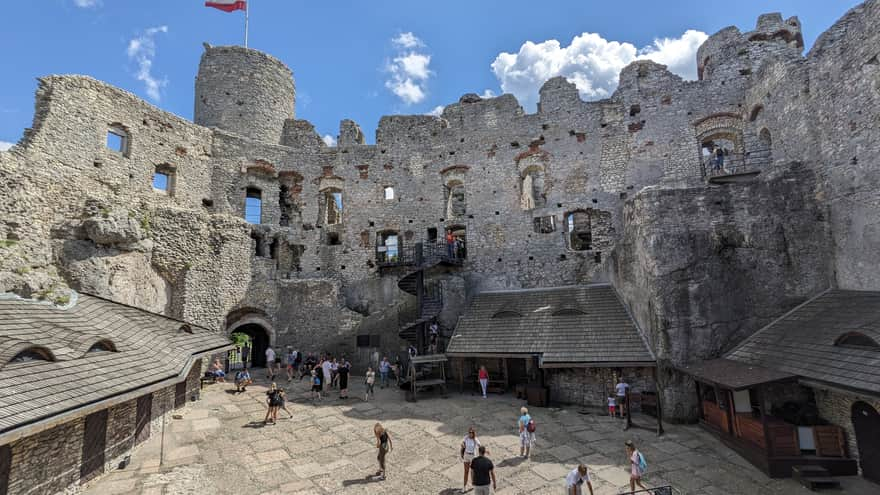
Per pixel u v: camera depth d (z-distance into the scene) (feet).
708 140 80.23
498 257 84.07
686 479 35.22
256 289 80.23
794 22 76.43
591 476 35.58
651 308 53.26
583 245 92.53
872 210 45.62
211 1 93.71
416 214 90.43
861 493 32.96
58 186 60.18
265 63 96.68
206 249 74.64
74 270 57.31
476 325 67.82
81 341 35.53
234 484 33.65
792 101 58.59
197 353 50.14
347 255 90.27
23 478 26.35
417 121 94.07
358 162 93.86
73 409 27.14
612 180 81.05
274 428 46.42
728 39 79.05
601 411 53.21
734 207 53.57
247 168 88.38
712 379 42.52
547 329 61.77
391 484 34.35
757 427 38.14
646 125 80.89
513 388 63.31
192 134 82.53
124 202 67.82
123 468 35.94
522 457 39.40
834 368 35.65
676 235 53.31
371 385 60.59
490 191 87.45
